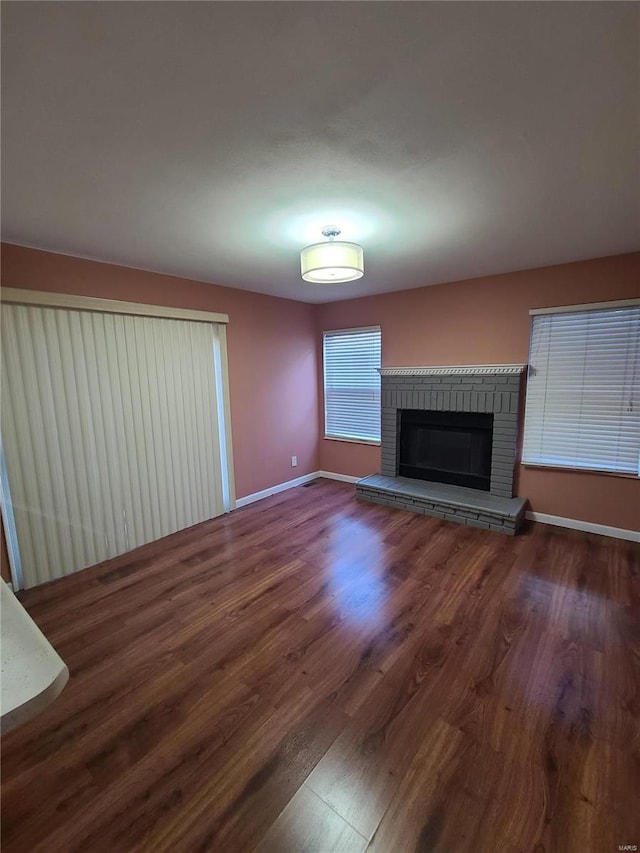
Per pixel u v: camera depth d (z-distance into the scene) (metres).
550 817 1.28
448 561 2.99
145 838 1.24
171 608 2.47
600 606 2.39
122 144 1.43
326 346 5.12
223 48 1.01
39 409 2.69
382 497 4.25
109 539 3.13
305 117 1.31
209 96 1.19
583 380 3.34
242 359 4.18
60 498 2.83
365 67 1.09
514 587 2.62
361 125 1.36
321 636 2.19
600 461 3.35
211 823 1.28
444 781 1.40
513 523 3.38
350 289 4.20
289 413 4.84
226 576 2.85
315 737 1.58
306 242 2.56
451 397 4.02
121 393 3.14
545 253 2.96
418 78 1.14
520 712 1.67
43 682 0.77
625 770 1.42
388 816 1.29
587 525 3.45
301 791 1.38
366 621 2.31
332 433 5.25
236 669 1.96
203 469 3.85
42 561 2.77
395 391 4.44
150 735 1.60
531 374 3.57
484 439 3.98
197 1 0.88
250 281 3.70
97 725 1.65
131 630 2.27
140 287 3.21
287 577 2.82
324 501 4.43
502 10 0.93
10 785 1.41
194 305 3.64
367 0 0.89
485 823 1.27
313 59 1.06
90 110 1.23
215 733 1.61
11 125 1.29
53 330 2.72
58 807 1.33
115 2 0.87
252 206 2.00
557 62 1.09
